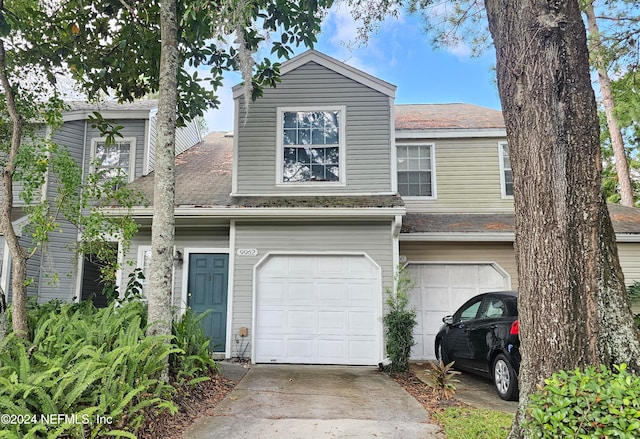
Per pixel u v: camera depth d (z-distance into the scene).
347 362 8.23
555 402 2.74
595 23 9.65
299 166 8.97
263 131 9.04
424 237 9.25
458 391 6.24
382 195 8.68
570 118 3.40
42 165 6.30
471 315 7.19
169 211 5.58
